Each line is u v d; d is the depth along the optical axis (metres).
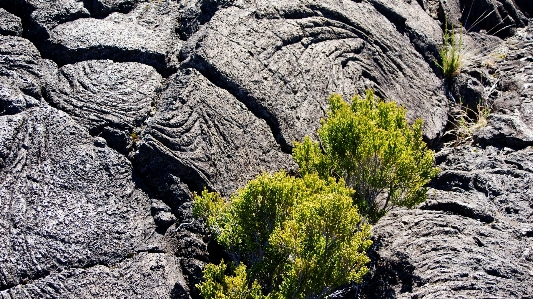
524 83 6.52
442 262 4.13
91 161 4.26
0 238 3.75
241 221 3.88
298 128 5.17
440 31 7.12
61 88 4.66
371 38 6.33
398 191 4.47
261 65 5.33
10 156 4.12
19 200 3.93
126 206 4.16
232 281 3.59
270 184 3.82
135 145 4.46
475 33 7.46
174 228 4.19
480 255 4.18
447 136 6.20
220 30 5.35
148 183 4.34
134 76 4.88
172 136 4.49
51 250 3.77
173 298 3.84
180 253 4.09
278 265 3.88
